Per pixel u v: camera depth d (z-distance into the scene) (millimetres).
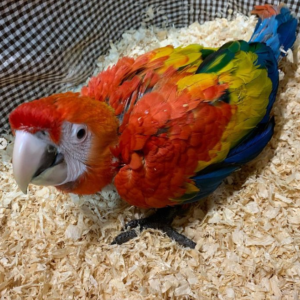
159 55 335
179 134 287
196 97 291
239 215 358
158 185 301
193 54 333
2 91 445
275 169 373
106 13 487
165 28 521
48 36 444
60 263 359
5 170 434
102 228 376
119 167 308
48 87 478
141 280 334
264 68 338
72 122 267
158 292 325
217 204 368
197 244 353
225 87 301
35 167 263
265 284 323
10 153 447
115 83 313
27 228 383
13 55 429
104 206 385
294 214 352
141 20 520
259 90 323
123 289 333
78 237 369
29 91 465
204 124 291
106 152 293
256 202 359
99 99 310
